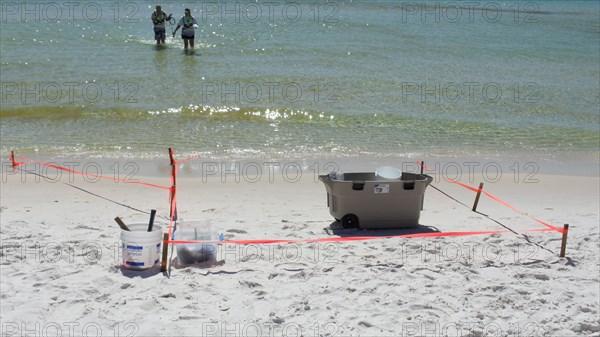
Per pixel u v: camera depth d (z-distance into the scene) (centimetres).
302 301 599
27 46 2184
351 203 808
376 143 1373
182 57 2125
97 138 1349
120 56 2116
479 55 2416
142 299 596
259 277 656
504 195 1030
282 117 1545
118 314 570
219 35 2495
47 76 1830
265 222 845
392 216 819
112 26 2598
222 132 1420
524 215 908
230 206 925
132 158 1220
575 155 1344
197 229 712
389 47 2423
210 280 648
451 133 1473
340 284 639
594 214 921
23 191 981
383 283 642
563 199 1016
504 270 687
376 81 1916
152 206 919
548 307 602
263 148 1311
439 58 2308
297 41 2441
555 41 2839
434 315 580
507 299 614
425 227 836
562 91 1938
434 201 978
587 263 715
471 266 696
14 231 777
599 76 2180
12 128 1412
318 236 787
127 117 1510
